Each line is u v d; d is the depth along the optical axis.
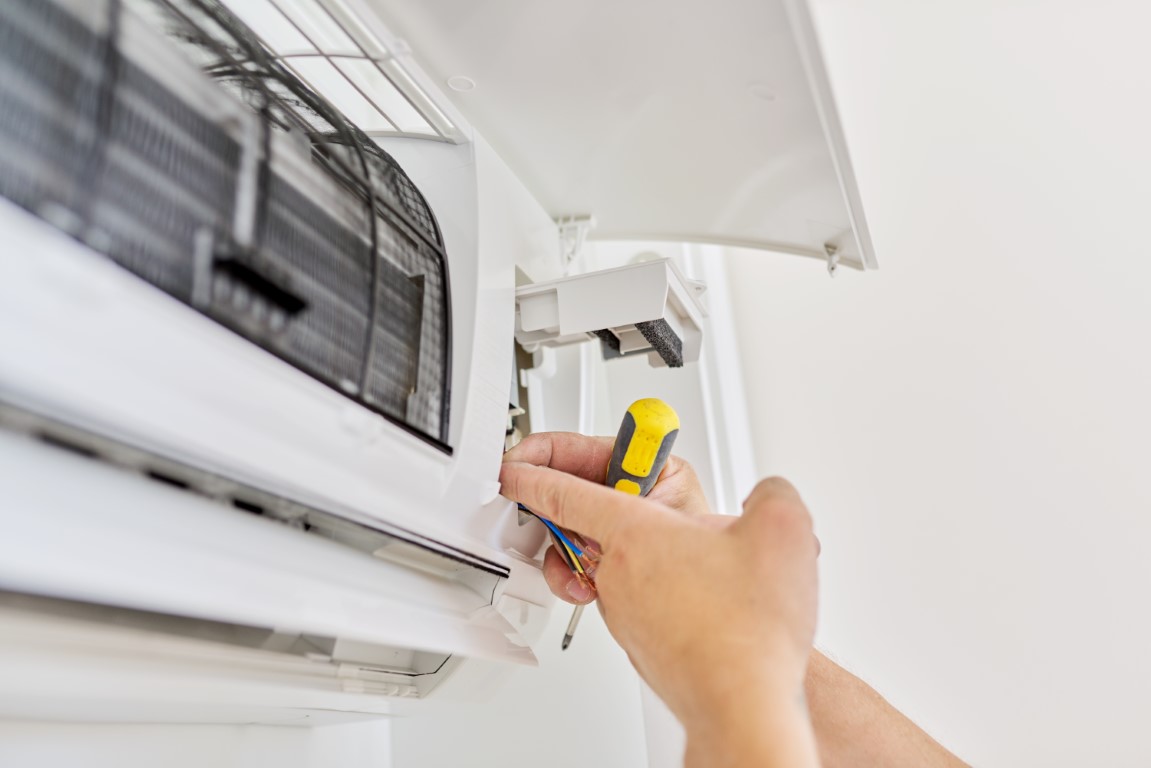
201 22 0.49
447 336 0.60
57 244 0.32
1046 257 1.21
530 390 0.88
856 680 0.72
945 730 1.10
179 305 0.36
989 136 1.28
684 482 0.74
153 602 0.37
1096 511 1.11
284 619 0.42
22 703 0.53
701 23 0.63
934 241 1.27
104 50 0.38
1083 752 1.05
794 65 0.66
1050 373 1.17
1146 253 1.17
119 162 0.37
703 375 1.29
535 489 0.57
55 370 0.31
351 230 0.52
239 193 0.43
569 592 0.68
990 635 1.12
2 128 0.33
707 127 0.76
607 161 0.83
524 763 1.10
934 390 1.22
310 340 0.45
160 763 0.75
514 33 0.66
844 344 1.29
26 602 0.41
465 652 0.56
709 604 0.41
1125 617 1.07
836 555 1.21
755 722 0.37
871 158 1.33
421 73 0.64
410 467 0.52
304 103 0.56
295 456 0.42
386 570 0.54
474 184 0.68
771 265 1.37
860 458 1.23
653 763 1.11
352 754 1.00
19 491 0.32
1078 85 1.26
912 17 1.36
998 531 1.14
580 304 0.72
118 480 0.37
